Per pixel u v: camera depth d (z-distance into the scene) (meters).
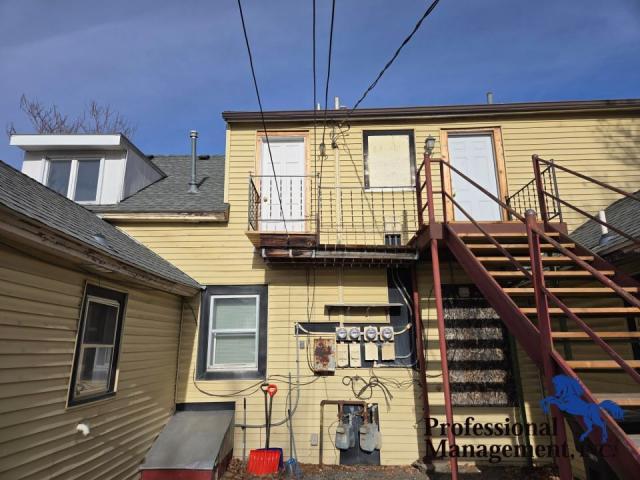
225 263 6.56
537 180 5.50
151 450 5.01
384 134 7.24
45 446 3.19
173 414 5.90
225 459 5.43
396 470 5.59
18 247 3.00
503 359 6.20
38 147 7.27
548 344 2.74
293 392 6.09
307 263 6.30
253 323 6.42
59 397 3.39
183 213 6.60
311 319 6.34
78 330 3.69
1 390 2.79
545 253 5.16
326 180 7.04
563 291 3.76
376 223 6.83
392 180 7.03
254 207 6.49
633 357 4.26
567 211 6.77
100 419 4.00
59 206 4.37
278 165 7.16
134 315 4.83
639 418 2.41
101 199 7.15
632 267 4.38
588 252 4.52
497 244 3.55
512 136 7.11
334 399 6.05
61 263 3.49
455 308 6.39
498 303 3.79
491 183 7.04
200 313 6.36
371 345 6.21
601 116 7.15
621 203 6.35
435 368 6.18
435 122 7.23
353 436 5.91
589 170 6.92
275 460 5.47
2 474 2.76
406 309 6.39
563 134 7.09
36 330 3.17
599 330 4.83
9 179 3.79
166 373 5.73
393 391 6.07
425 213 6.86
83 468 3.67
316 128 7.23
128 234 6.61
